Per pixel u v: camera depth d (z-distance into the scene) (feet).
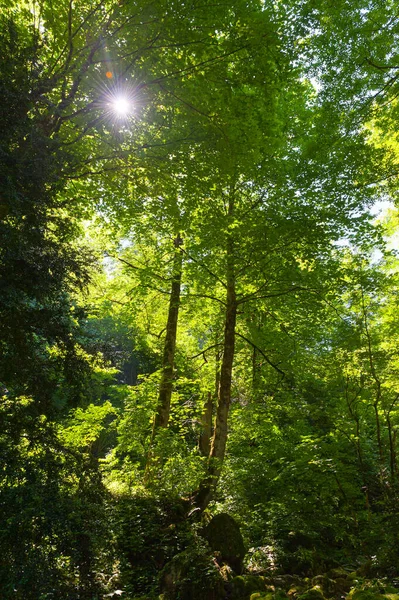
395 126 29.37
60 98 20.34
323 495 31.63
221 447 31.60
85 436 35.09
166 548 23.13
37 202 13.21
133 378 88.63
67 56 19.51
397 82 26.58
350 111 28.22
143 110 22.74
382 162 28.96
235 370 46.96
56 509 12.58
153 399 38.22
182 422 44.65
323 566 26.22
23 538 11.61
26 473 12.67
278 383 42.73
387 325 38.24
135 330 50.52
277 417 41.96
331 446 33.55
